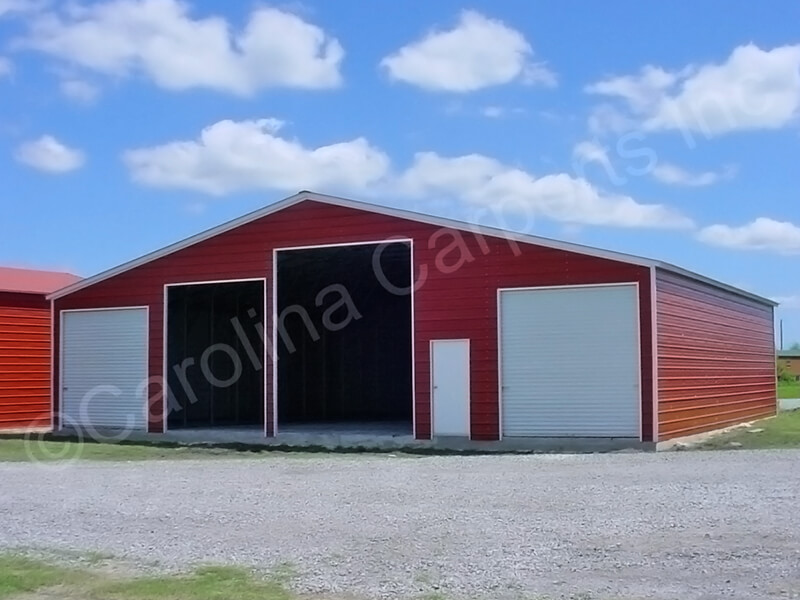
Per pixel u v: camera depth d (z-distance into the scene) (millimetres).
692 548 8195
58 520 10695
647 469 13914
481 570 7734
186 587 7547
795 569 7426
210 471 15367
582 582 7270
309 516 10477
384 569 7891
